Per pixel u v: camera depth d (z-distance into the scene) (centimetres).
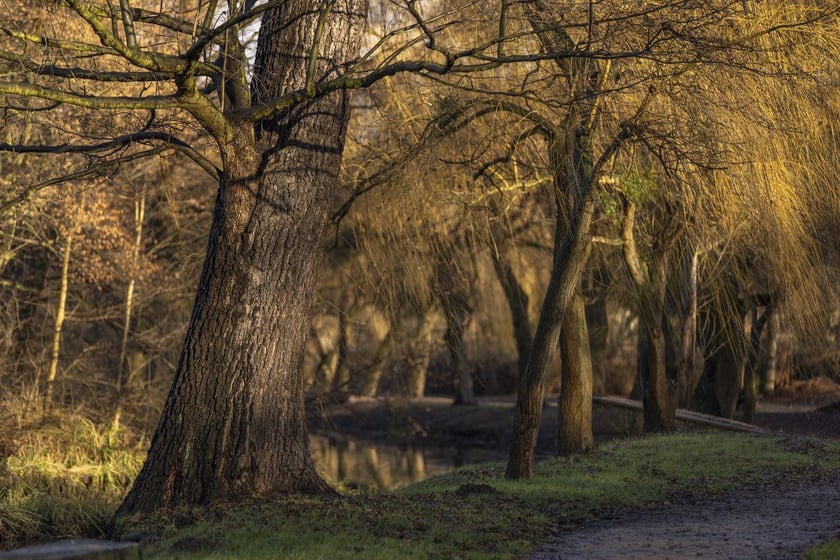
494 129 1680
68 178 1284
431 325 3141
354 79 1132
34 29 1750
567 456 1653
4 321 2162
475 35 1680
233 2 1195
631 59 1434
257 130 1246
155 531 1055
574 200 1396
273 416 1202
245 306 1197
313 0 1250
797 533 955
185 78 1070
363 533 966
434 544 924
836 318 2070
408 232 1972
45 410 2094
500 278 3077
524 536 990
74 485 1792
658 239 2030
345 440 3550
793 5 1518
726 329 2294
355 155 2008
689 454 1634
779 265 1798
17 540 1373
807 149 1650
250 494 1167
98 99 1035
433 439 3575
